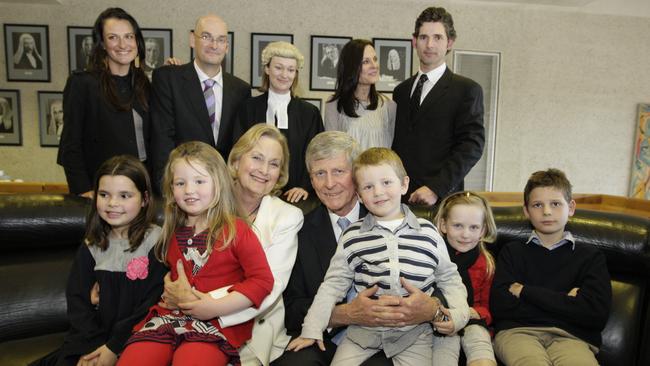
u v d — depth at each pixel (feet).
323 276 5.51
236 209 5.11
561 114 16.81
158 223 6.03
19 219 5.71
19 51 15.12
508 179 16.89
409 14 15.89
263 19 15.51
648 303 5.64
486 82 16.42
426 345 5.02
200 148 4.84
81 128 7.32
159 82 7.43
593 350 5.35
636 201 9.89
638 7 16.62
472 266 5.88
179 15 15.28
